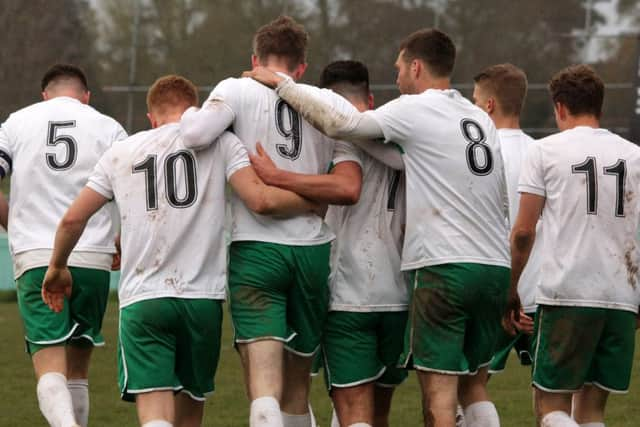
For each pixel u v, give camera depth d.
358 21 67.25
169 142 18.66
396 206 19.64
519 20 65.94
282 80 19.02
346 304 19.48
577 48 65.19
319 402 30.41
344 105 18.97
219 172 18.67
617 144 20.00
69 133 22.78
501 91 23.77
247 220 18.91
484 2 66.19
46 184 22.53
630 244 19.73
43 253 22.22
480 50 66.19
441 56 19.67
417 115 18.94
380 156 19.12
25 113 23.09
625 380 19.95
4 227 23.77
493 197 19.30
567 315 19.52
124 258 18.64
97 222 22.84
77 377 23.42
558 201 19.70
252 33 68.56
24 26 70.44
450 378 18.88
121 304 18.69
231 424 27.50
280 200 18.45
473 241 18.89
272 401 18.06
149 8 69.38
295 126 19.08
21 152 22.69
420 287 18.95
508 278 19.47
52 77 23.66
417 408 29.73
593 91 20.27
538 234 23.33
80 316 22.81
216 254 18.69
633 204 19.80
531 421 27.89
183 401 19.62
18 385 32.88
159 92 19.55
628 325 19.78
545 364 19.80
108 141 23.05
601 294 19.47
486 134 19.48
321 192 18.61
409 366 19.36
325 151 19.42
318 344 19.61
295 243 18.77
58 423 20.56
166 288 18.31
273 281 18.73
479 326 19.20
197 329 18.55
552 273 19.66
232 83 19.00
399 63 20.03
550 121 64.62
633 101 62.59
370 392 19.78
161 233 18.36
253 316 18.70
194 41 68.94
